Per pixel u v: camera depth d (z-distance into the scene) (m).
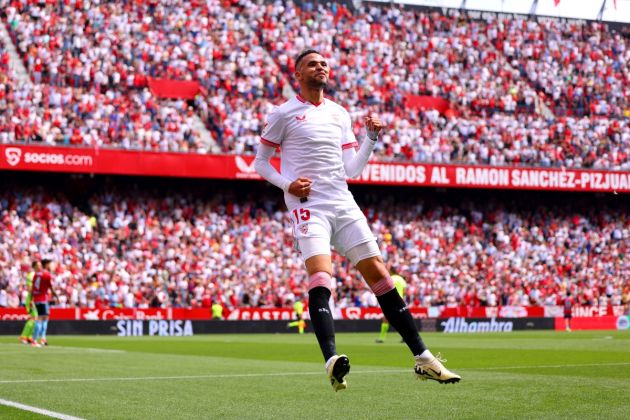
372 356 23.81
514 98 61.56
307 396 12.62
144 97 51.28
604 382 14.48
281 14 59.16
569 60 65.00
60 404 11.60
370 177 52.28
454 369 18.05
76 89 49.69
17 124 47.22
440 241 55.91
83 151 46.62
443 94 60.03
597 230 60.12
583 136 60.84
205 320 46.62
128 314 45.22
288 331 48.59
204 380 15.45
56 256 46.34
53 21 51.78
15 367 18.75
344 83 57.41
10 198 47.59
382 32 60.94
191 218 51.22
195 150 50.19
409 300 52.69
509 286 55.25
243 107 53.44
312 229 9.20
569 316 50.41
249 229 51.72
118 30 53.09
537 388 13.43
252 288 49.41
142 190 50.91
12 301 43.88
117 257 48.12
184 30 55.12
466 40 63.03
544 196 59.81
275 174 9.52
